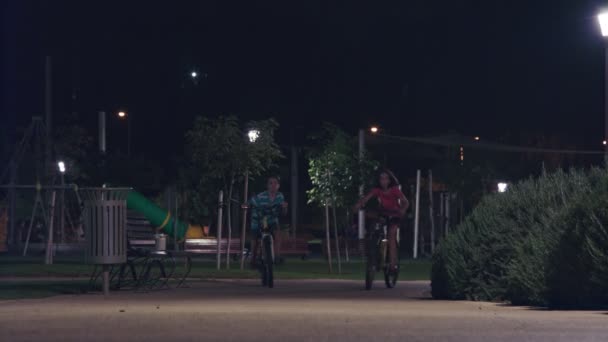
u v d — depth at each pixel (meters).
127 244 17.89
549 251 12.51
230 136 26.73
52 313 10.72
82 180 38.00
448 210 38.94
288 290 17.98
